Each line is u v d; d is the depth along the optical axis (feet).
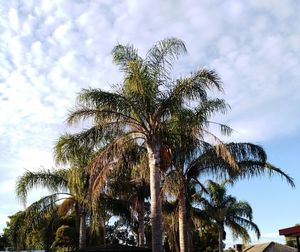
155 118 60.85
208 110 68.44
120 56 61.57
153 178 58.95
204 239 175.52
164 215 90.22
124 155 62.85
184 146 67.56
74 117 60.64
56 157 66.64
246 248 206.18
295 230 65.16
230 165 69.51
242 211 135.03
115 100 60.49
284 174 79.61
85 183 80.12
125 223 100.58
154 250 56.59
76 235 126.11
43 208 89.30
